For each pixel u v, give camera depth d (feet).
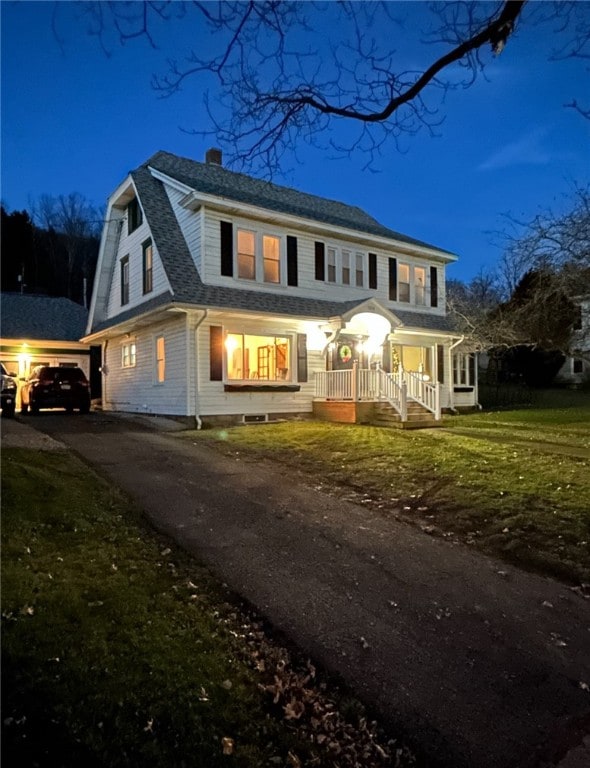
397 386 46.32
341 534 19.38
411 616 13.89
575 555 17.76
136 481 24.91
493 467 28.14
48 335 74.13
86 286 151.02
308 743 9.23
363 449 33.35
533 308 46.47
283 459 31.27
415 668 11.72
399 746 9.46
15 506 17.69
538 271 40.11
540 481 25.40
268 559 16.89
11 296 80.94
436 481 25.91
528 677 11.63
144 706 9.13
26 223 140.26
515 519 20.71
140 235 54.39
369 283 58.80
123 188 55.67
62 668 9.68
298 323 51.29
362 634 12.94
